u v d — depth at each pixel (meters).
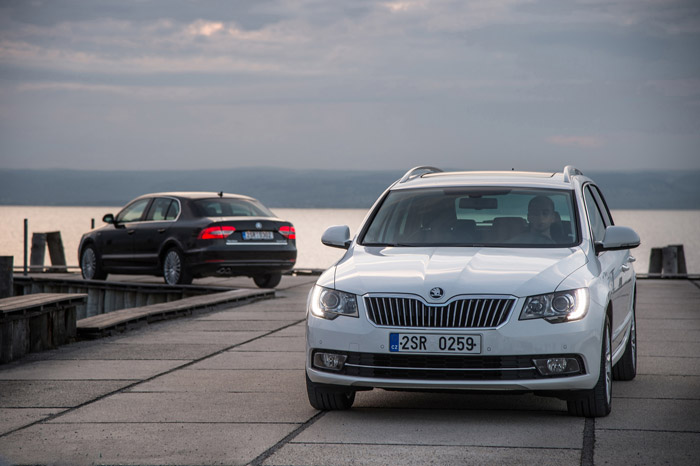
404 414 11.20
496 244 11.94
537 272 10.65
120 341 17.98
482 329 10.22
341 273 11.21
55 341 17.27
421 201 12.88
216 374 14.12
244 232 29.23
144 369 14.62
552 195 12.62
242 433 10.19
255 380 13.59
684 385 13.14
